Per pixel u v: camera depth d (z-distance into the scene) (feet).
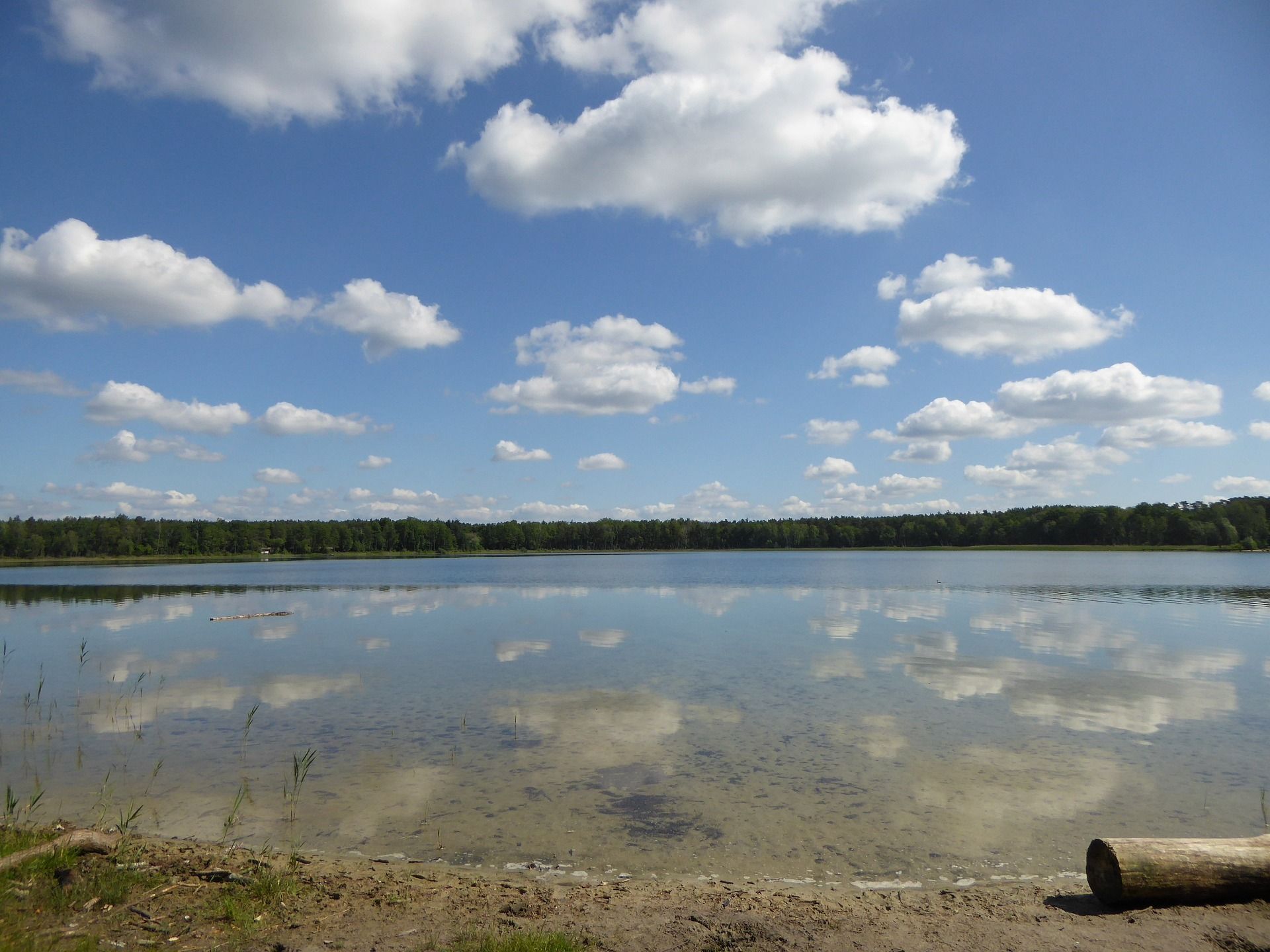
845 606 137.49
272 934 22.76
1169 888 25.76
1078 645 86.79
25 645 92.07
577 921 24.52
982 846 31.99
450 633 101.30
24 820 33.83
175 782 39.96
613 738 48.08
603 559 520.01
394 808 36.22
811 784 39.40
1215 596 156.87
